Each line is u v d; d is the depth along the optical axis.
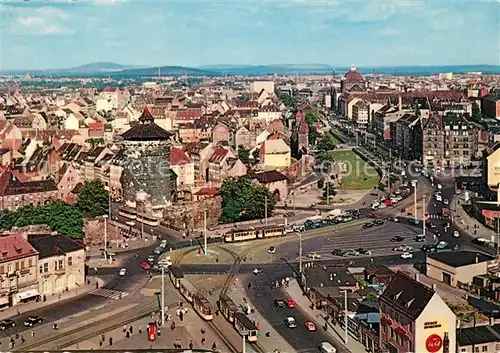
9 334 184.12
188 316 199.00
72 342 178.00
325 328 187.25
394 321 163.25
